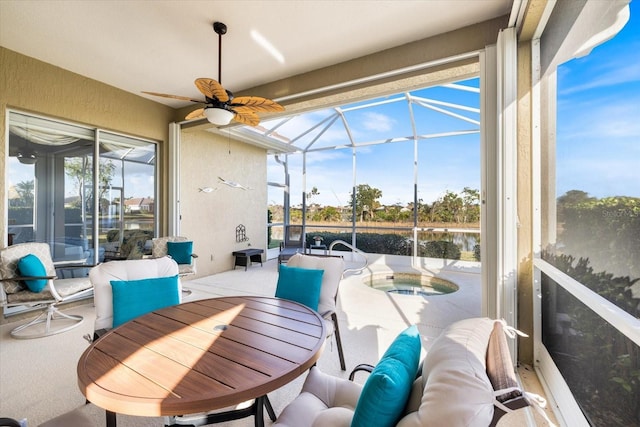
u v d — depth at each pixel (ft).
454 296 13.93
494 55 8.68
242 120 11.13
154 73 12.65
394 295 14.10
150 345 4.84
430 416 2.36
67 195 13.07
